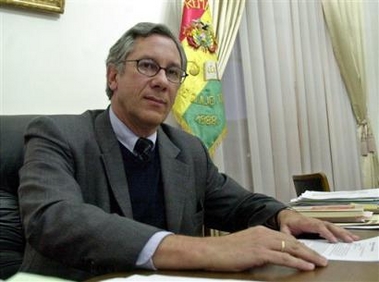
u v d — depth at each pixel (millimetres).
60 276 875
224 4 2574
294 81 3092
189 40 2223
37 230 751
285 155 2906
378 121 3551
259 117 2803
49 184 864
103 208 999
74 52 1943
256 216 1069
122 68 1158
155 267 644
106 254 664
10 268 1102
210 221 1249
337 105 3396
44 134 1022
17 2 1724
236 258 624
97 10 2041
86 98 1979
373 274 583
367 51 3568
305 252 652
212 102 2246
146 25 1179
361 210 1021
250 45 2828
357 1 3541
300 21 3211
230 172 2670
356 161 3500
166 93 1161
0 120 1266
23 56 1771
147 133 1165
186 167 1196
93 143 1070
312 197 1326
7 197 1185
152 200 1120
